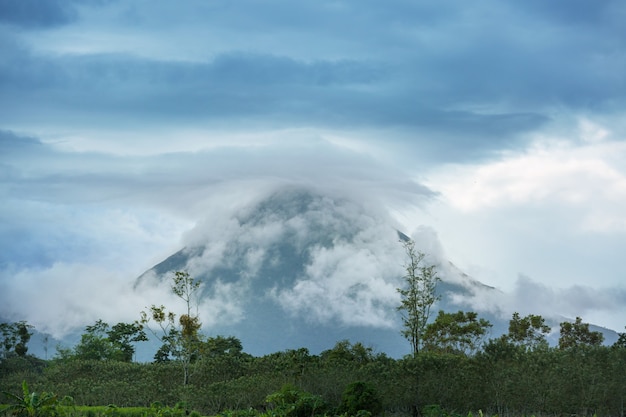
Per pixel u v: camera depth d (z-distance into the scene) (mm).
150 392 52094
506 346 51406
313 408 42406
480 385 46344
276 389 49094
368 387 42906
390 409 46781
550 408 44031
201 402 49500
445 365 49938
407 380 47719
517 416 44375
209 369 57750
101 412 44750
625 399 43812
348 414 41719
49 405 42125
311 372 51188
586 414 43562
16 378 58500
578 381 44500
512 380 45562
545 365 47312
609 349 49344
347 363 53781
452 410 45250
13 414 41344
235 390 50156
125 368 59625
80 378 56156
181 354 59500
